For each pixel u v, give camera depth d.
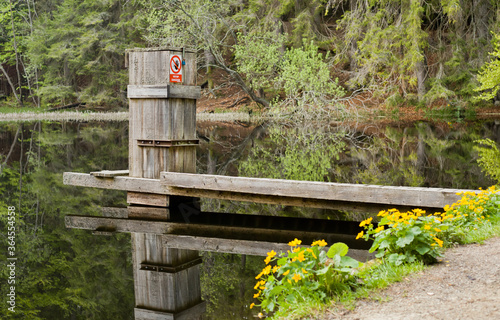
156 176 7.68
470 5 24.06
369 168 11.32
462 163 11.55
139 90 7.58
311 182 6.52
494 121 21.92
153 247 5.81
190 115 7.90
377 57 23.47
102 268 5.19
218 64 25.61
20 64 43.84
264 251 5.52
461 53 24.05
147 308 4.14
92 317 4.01
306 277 3.22
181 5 23.05
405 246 3.71
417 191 5.93
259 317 3.71
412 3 22.70
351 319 2.87
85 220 7.28
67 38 36.34
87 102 36.34
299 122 25.02
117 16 36.91
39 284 4.83
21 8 43.09
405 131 19.44
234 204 8.14
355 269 3.76
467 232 4.46
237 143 17.25
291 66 24.08
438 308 2.91
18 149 16.86
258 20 29.22
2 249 5.96
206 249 5.67
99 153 15.84
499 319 2.71
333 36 29.50
